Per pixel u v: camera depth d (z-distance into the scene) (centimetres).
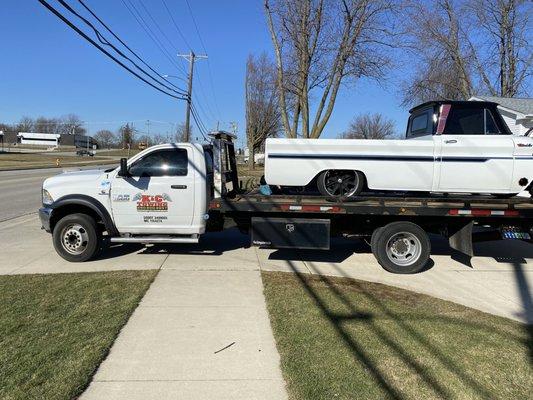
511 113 1822
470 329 493
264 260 801
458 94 3019
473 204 710
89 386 366
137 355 422
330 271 741
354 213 714
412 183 707
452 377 386
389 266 737
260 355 425
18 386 357
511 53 2942
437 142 699
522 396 359
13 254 825
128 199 764
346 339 457
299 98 1766
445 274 744
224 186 761
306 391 358
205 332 476
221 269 730
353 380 376
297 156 716
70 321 491
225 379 381
